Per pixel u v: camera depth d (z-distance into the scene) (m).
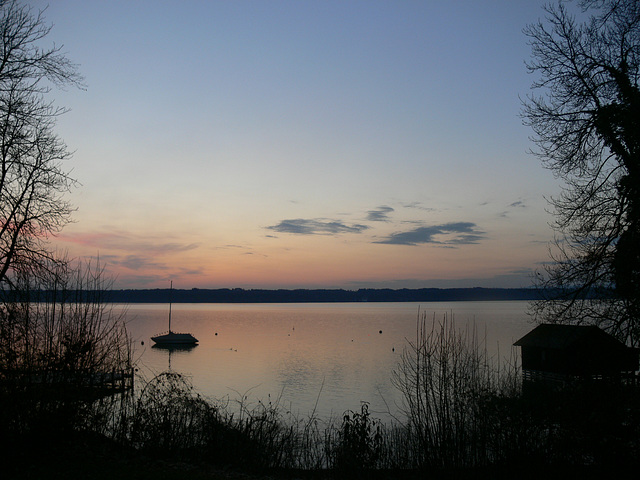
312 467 14.00
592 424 11.79
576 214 14.84
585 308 13.93
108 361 13.16
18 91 14.74
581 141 14.66
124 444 12.51
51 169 15.30
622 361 13.05
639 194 13.02
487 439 12.91
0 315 11.16
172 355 71.00
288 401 35.75
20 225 14.40
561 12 15.29
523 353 35.44
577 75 14.92
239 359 66.38
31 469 10.23
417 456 13.74
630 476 11.47
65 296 12.69
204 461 12.59
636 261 12.86
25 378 11.24
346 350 78.00
